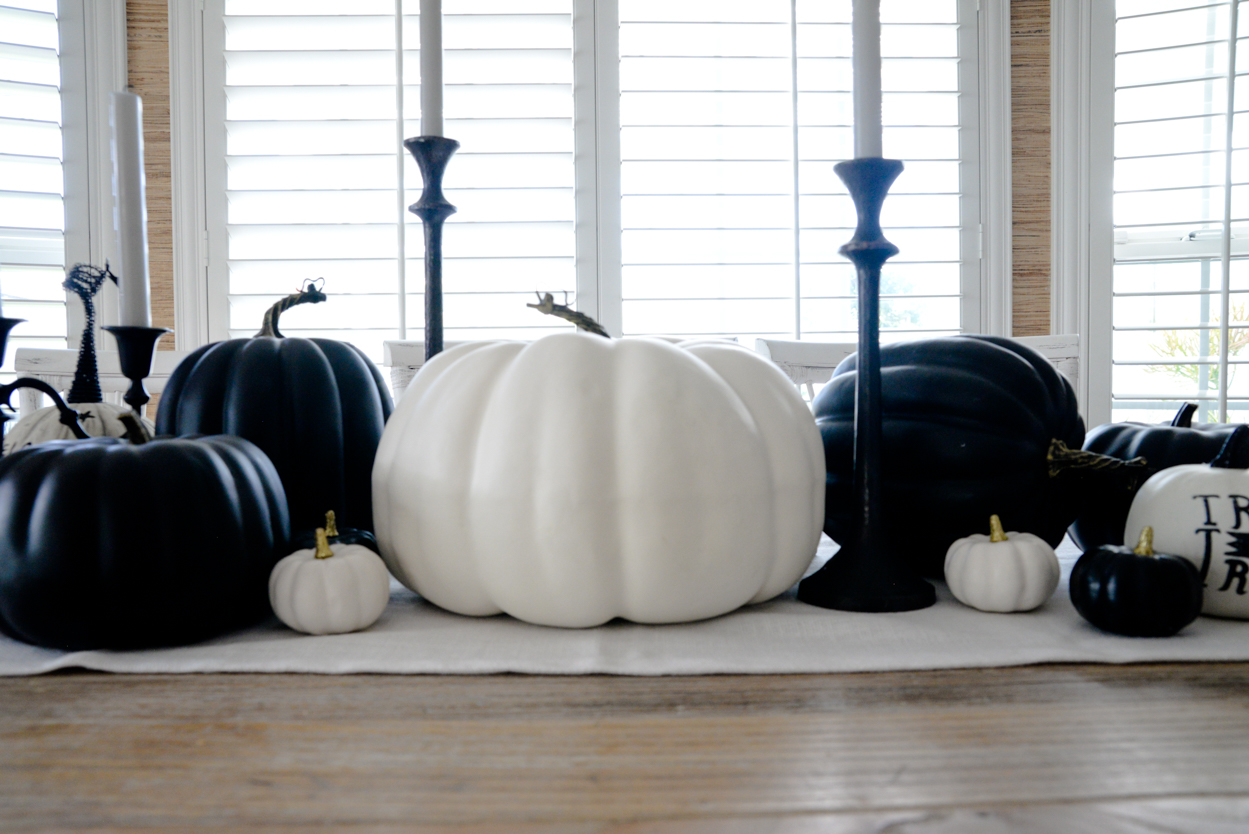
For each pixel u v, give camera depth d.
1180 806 0.37
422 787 0.39
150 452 0.64
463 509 0.70
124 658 0.60
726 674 0.57
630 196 2.64
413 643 0.65
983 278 2.80
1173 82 2.57
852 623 0.70
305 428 0.85
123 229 0.75
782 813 0.36
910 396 0.89
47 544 0.60
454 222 2.62
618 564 0.68
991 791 0.38
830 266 2.69
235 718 0.48
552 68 2.65
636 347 0.73
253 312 2.68
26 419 0.99
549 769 0.41
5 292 2.59
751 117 2.67
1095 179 2.71
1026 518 0.89
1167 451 0.92
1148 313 2.71
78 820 0.36
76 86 2.60
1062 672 0.57
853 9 0.78
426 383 0.79
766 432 0.76
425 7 0.86
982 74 2.76
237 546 0.66
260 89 2.61
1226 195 2.46
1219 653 0.59
